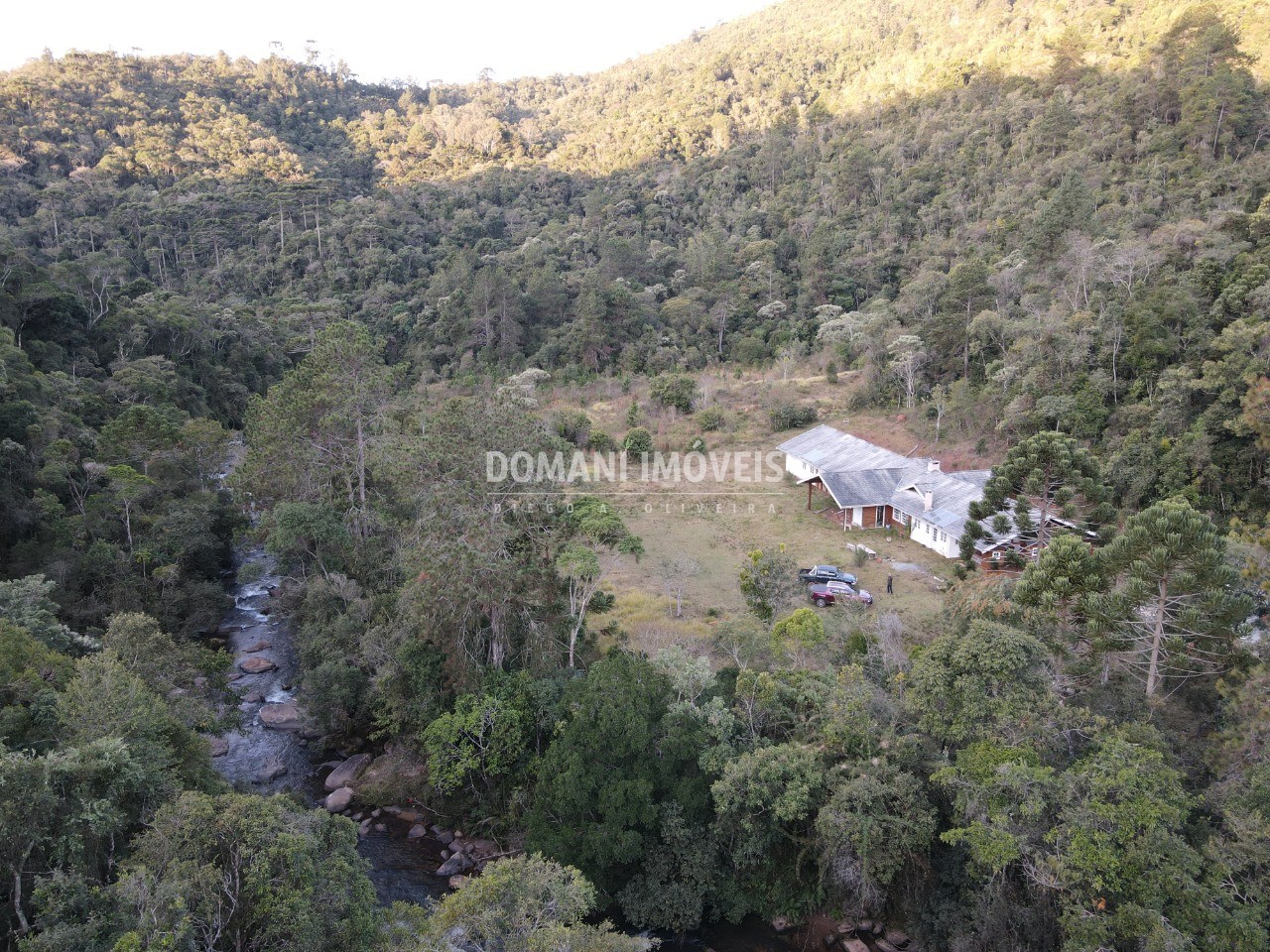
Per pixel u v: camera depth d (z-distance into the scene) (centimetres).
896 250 10044
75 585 3678
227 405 8181
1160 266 5572
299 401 4562
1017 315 6775
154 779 1952
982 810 1958
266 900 1614
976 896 2092
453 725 2792
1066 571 2514
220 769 3134
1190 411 4488
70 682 2062
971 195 9856
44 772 1622
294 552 4412
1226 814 1756
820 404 7850
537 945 1402
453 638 3066
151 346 7612
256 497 4919
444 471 3222
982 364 6938
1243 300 4700
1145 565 2269
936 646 2289
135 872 1551
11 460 3991
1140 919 1633
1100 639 2334
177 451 4956
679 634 3669
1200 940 1634
